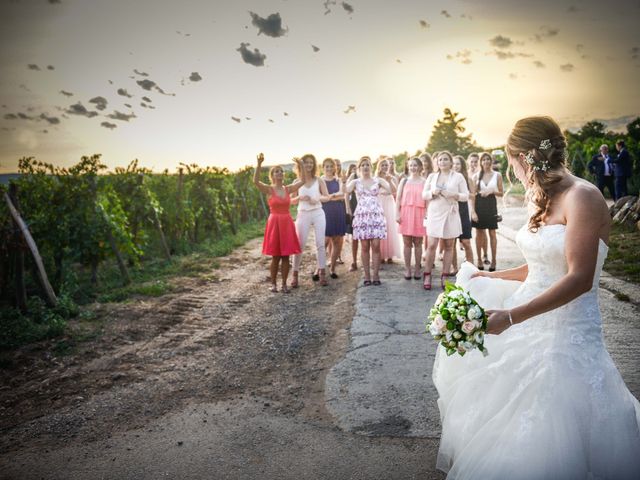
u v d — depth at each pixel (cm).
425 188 655
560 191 195
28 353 483
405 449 287
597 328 195
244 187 1670
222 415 344
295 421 329
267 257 1052
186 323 579
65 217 737
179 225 1144
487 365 217
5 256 627
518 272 240
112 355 477
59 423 342
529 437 185
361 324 516
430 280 657
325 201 745
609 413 183
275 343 493
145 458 293
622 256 757
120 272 838
